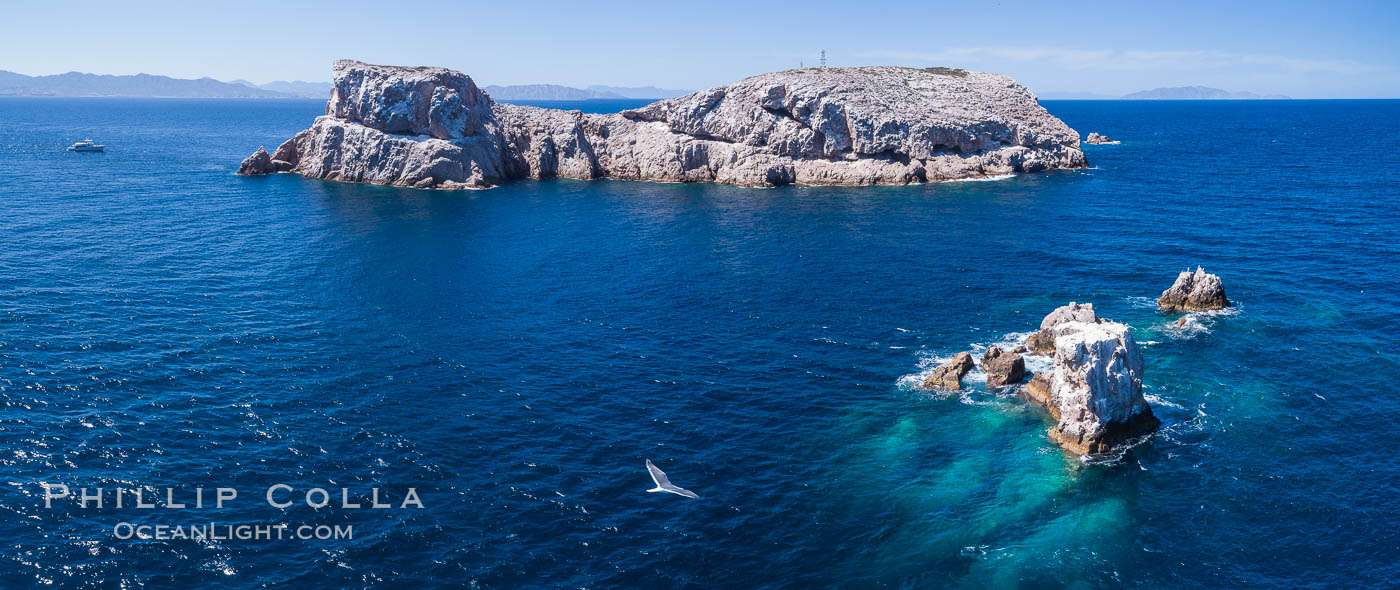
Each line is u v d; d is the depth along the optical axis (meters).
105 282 72.06
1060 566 35.22
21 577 32.78
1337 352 57.28
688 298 71.81
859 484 41.69
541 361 56.81
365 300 69.69
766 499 40.28
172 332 60.12
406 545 35.94
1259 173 149.25
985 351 59.38
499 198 126.75
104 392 49.47
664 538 37.06
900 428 47.69
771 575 34.75
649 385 53.22
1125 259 83.62
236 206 113.94
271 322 63.22
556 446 44.94
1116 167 163.00
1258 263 80.69
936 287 74.75
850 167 143.62
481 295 71.94
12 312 62.47
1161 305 67.94
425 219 107.19
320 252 86.38
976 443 46.06
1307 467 42.69
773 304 70.19
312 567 34.31
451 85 143.00
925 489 41.28
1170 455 44.28
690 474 42.38
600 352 58.78
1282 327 62.38
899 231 99.62
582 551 35.97
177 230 95.50
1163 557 35.78
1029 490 41.12
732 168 146.25
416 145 138.00
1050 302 70.12
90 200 115.25
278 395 50.09
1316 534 37.12
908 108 148.75
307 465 42.16
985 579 34.47
